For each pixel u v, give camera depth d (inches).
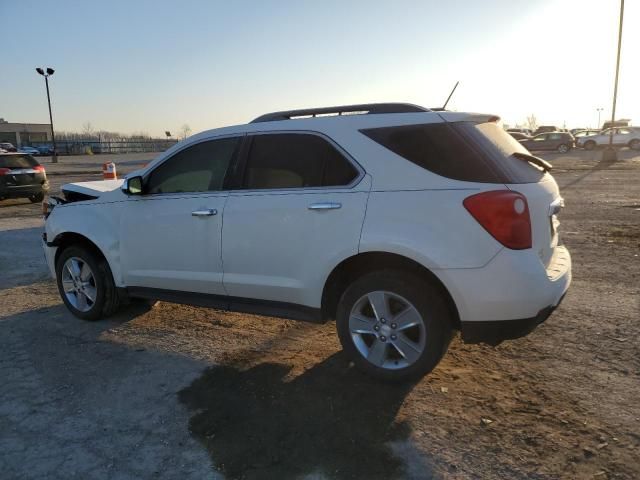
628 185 625.0
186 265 171.6
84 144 2950.3
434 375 149.6
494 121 152.2
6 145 2459.4
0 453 118.6
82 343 181.3
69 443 121.7
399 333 139.3
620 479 103.7
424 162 134.8
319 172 147.5
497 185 127.9
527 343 170.1
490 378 147.1
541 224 134.6
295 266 149.6
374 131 142.6
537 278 127.2
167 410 134.8
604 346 165.9
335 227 141.0
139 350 173.8
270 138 157.8
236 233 158.1
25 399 142.7
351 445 117.3
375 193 137.2
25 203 654.5
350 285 144.8
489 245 125.6
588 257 283.1
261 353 168.9
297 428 124.6
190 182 173.0
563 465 108.5
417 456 112.9
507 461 110.4
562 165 970.7
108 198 193.5
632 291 221.0
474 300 127.6
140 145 3189.0
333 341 177.5
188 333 188.1
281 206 150.1
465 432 121.0
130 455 116.3
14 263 311.1
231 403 137.1
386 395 138.9
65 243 210.7
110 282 197.6
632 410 128.4
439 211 129.4
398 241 132.3
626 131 1510.8
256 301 160.9
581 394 136.7
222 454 115.5
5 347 179.3
